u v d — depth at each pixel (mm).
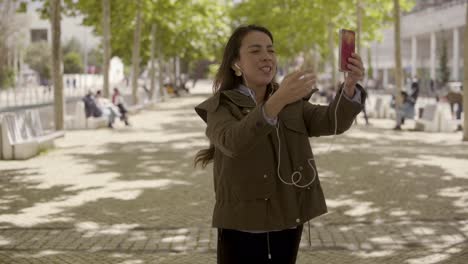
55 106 17984
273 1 45094
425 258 5781
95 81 80000
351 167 11719
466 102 17219
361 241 6375
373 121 25766
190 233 6773
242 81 2859
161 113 30875
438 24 63812
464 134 17297
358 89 2717
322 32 41969
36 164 12453
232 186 2770
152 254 5973
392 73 85812
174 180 10406
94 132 20203
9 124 13406
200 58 54500
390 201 8523
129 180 10430
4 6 60125
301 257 5824
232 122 2570
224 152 2539
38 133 15273
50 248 6207
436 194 9023
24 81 74500
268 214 2754
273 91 2826
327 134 2844
